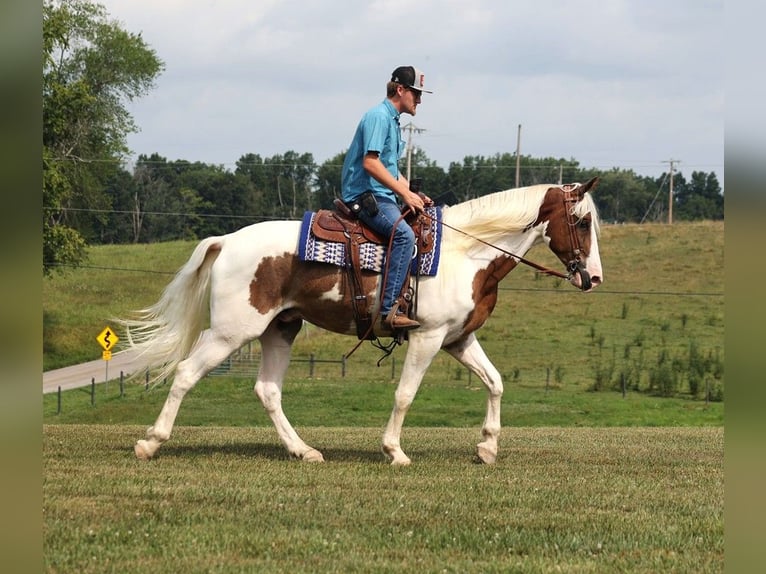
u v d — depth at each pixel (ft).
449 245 29.45
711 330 165.78
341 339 156.35
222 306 29.04
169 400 29.40
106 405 103.09
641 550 19.11
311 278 28.96
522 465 30.50
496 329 167.73
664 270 207.00
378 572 17.12
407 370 29.53
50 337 160.56
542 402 110.63
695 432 52.85
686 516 22.29
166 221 313.73
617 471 29.50
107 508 21.30
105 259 230.27
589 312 179.73
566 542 19.49
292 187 332.39
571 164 347.36
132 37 208.95
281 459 30.48
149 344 29.99
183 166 323.78
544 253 222.69
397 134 29.55
